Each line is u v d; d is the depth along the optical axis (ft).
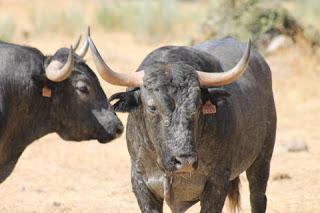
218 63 109.50
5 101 115.44
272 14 255.29
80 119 119.14
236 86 110.83
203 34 259.39
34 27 309.63
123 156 175.22
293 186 151.02
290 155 173.27
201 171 103.40
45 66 118.21
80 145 183.62
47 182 155.94
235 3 257.55
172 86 95.71
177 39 297.33
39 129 119.85
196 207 139.03
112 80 98.48
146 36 303.68
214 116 101.76
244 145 111.75
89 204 141.59
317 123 199.82
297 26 256.52
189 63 102.58
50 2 396.37
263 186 124.26
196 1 424.05
